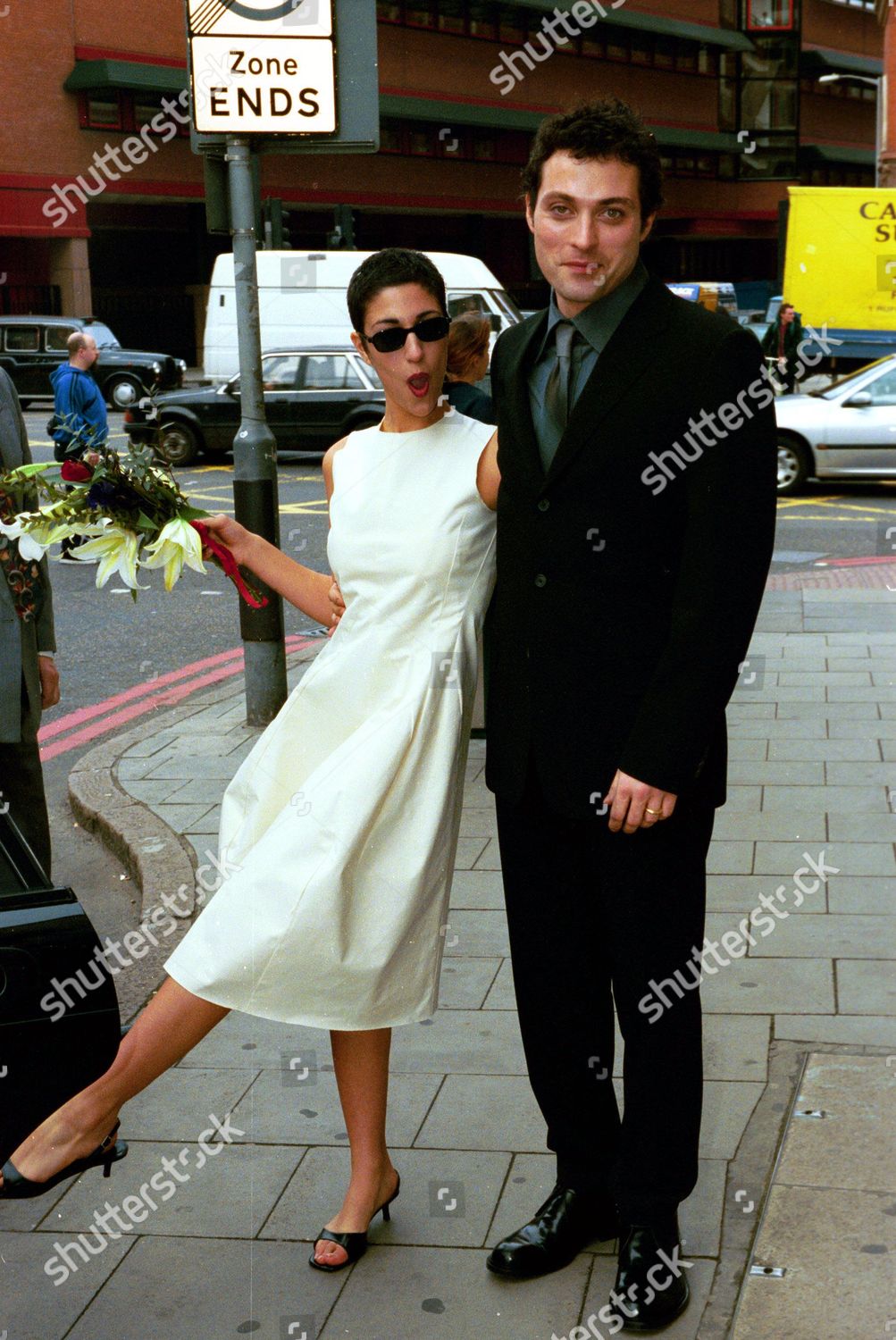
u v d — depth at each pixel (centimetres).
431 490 252
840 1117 306
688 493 235
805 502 1455
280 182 3772
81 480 257
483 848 495
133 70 3391
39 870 242
